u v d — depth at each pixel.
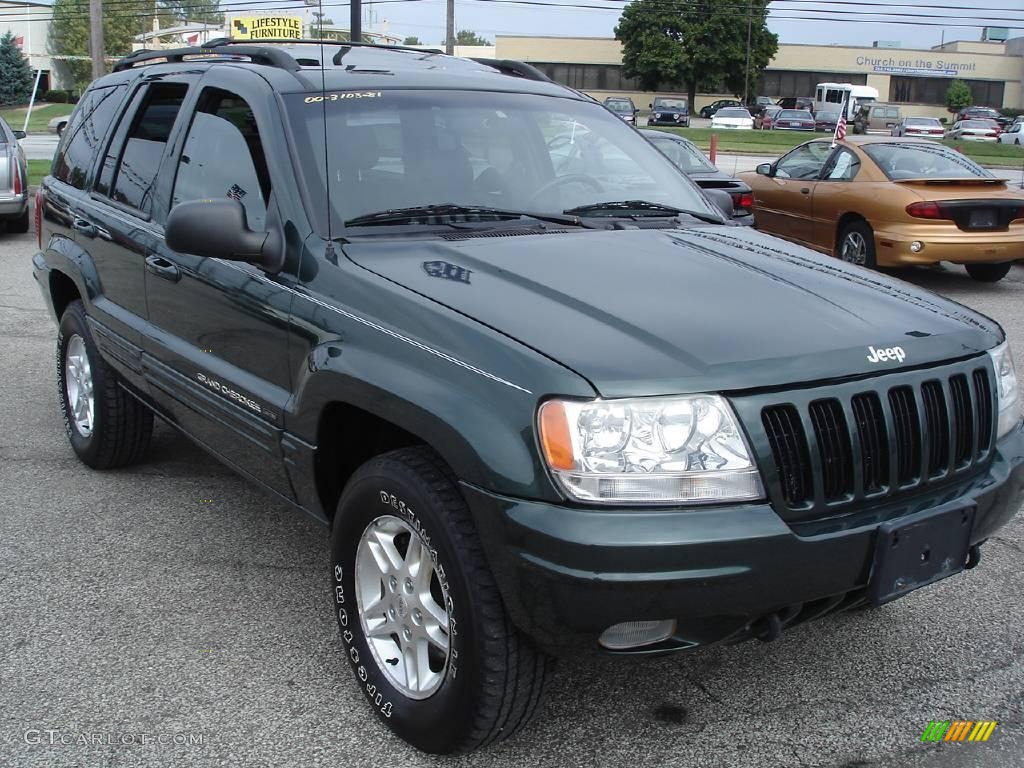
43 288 5.33
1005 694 3.18
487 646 2.51
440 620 2.71
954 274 11.57
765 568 2.37
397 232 3.25
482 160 3.63
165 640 3.42
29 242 12.59
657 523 2.32
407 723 2.79
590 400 2.36
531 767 2.78
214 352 3.59
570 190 3.77
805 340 2.63
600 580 2.29
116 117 4.70
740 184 11.70
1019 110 73.88
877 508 2.61
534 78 4.50
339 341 2.89
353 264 3.02
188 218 3.08
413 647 2.80
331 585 3.11
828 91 60.34
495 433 2.42
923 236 9.90
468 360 2.54
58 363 5.19
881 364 2.64
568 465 2.35
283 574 3.91
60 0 72.94
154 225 4.04
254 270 3.33
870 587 2.55
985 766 2.83
